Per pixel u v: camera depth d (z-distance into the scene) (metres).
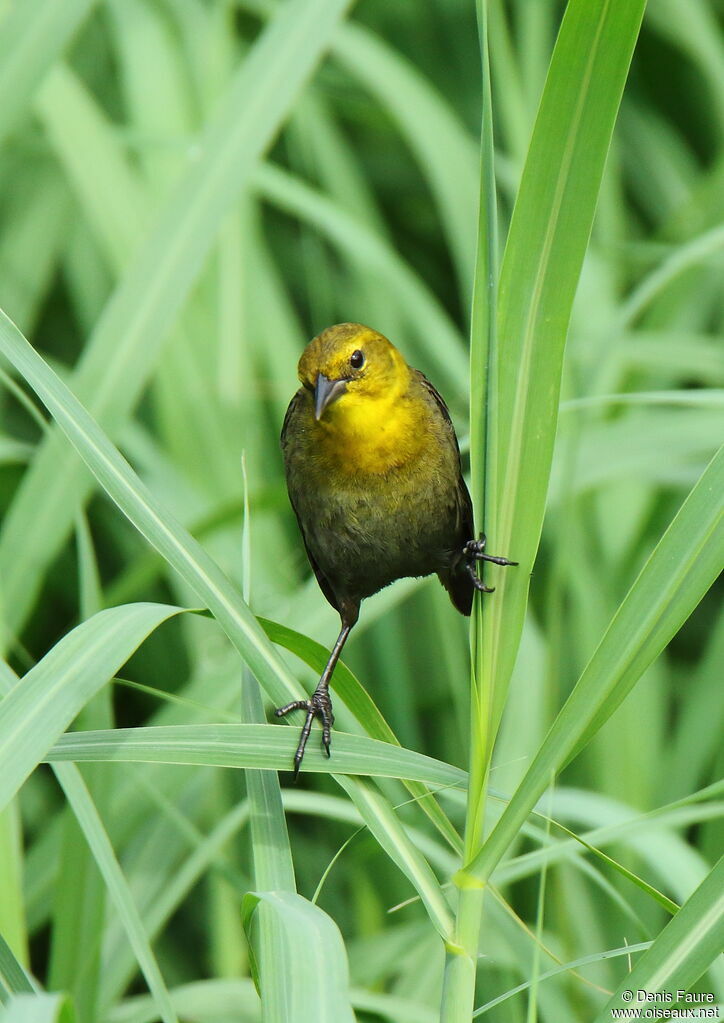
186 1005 6.73
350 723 7.71
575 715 4.04
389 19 11.98
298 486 6.72
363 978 7.47
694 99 11.95
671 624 4.05
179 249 7.30
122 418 7.13
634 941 7.56
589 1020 7.16
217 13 10.35
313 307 10.62
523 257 4.20
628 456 8.61
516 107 9.96
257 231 10.01
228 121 7.43
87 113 9.79
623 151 11.62
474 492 4.43
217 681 7.36
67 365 11.00
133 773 6.56
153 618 4.34
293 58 7.52
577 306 9.70
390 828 4.41
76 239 10.60
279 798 4.50
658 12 11.16
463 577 7.02
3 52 7.37
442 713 9.21
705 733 8.39
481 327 4.23
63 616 10.28
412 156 11.95
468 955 4.13
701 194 10.18
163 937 9.09
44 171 10.66
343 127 12.06
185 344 9.38
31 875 7.48
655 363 9.70
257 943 3.90
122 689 9.94
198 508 9.03
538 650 8.34
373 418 6.38
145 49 10.28
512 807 4.09
